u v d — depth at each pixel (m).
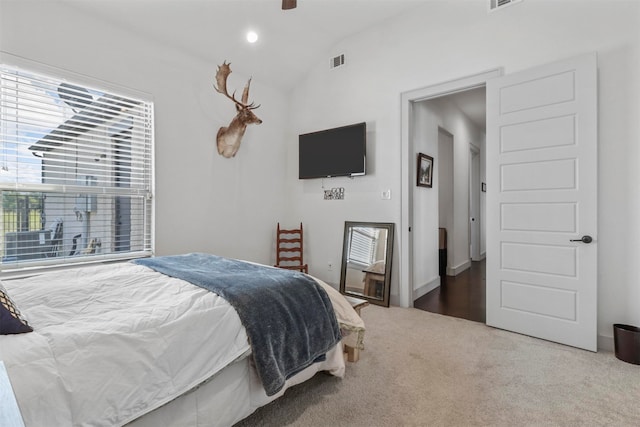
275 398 1.65
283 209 4.57
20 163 2.47
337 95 4.05
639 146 2.29
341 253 4.02
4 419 0.77
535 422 1.60
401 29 3.50
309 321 1.72
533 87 2.62
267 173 4.33
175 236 3.36
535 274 2.63
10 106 2.41
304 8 3.37
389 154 3.61
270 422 1.59
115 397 1.04
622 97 2.34
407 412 1.68
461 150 5.50
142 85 3.09
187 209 3.46
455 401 1.77
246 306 1.49
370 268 3.71
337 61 4.05
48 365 0.96
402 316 3.20
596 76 2.35
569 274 2.47
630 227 2.33
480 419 1.62
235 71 3.90
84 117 2.78
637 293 2.31
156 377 1.15
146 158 3.18
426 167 4.16
